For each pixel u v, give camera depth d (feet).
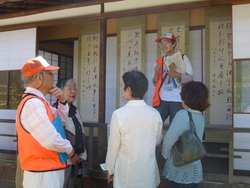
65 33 20.11
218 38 16.11
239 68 10.37
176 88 10.11
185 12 16.38
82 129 9.60
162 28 16.78
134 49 17.47
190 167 6.84
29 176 6.07
